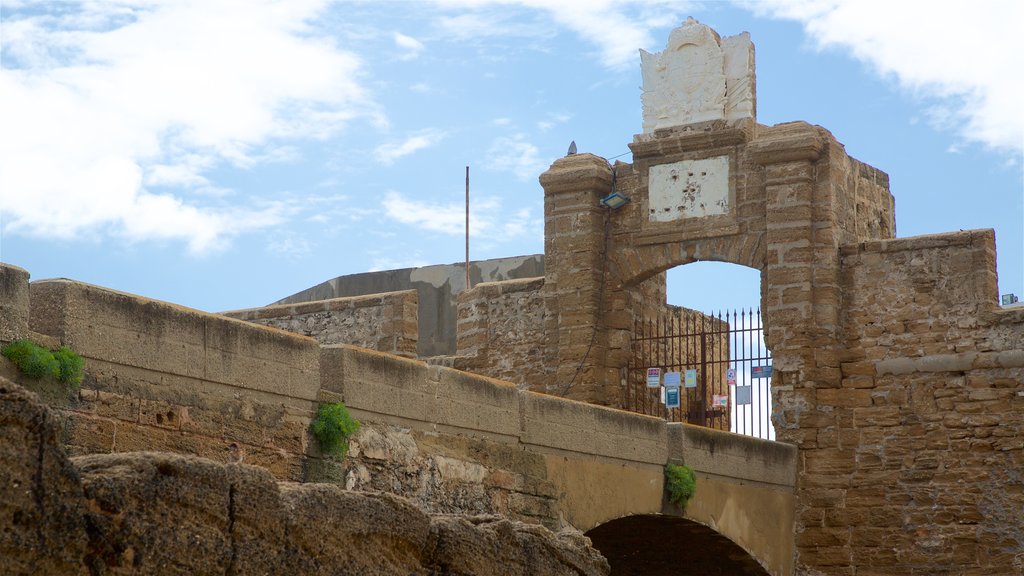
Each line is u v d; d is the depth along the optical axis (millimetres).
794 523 26016
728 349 27531
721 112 28000
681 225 28031
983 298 25719
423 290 36781
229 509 9891
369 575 11156
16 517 8492
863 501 25875
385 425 16547
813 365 26484
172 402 13766
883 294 26453
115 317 13273
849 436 26156
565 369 28453
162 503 9414
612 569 25344
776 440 26422
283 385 15109
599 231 28719
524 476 18734
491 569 12594
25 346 12383
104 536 9000
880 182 28891
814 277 26719
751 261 27344
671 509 21891
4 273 12383
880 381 26188
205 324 14227
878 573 25625
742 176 27641
